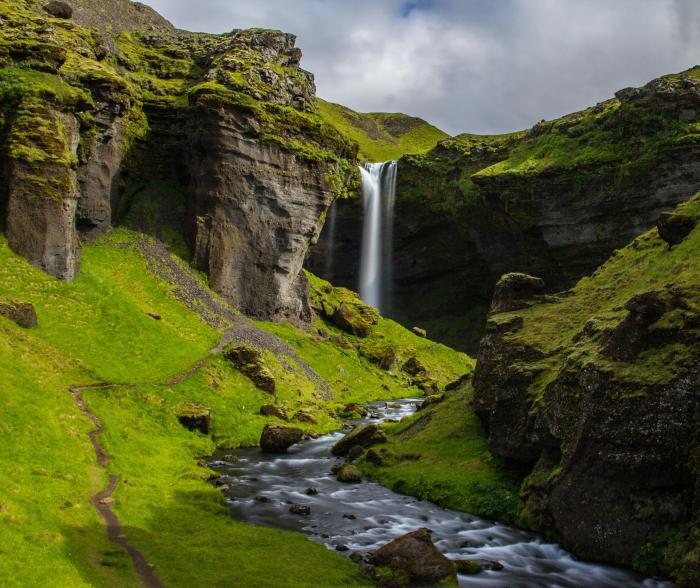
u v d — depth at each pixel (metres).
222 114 85.88
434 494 33.56
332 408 66.06
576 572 23.89
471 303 141.38
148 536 24.44
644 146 108.44
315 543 25.75
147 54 104.44
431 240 142.25
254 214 89.31
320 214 99.44
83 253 71.12
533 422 31.86
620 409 25.58
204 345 65.31
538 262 124.44
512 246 128.38
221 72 92.44
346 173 106.94
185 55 107.06
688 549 22.08
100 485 29.25
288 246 92.94
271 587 20.58
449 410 46.50
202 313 74.38
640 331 26.69
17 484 25.33
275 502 32.06
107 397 44.75
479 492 32.56
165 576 20.66
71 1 96.62
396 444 43.25
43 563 19.28
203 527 26.58
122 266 73.31
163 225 86.25
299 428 49.12
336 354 90.31
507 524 29.70
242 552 23.81
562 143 122.69
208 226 85.00
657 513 24.06
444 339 139.00
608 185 111.88
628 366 26.39
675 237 35.59
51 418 34.97
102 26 102.19
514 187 121.06
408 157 144.38
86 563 20.61
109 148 79.69
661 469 24.33
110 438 36.94
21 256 58.97
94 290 62.56
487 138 160.50
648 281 34.12
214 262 84.31
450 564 22.75
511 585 22.42
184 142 92.38
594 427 26.50
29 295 55.25
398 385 91.69
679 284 27.78
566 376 29.64
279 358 74.44
